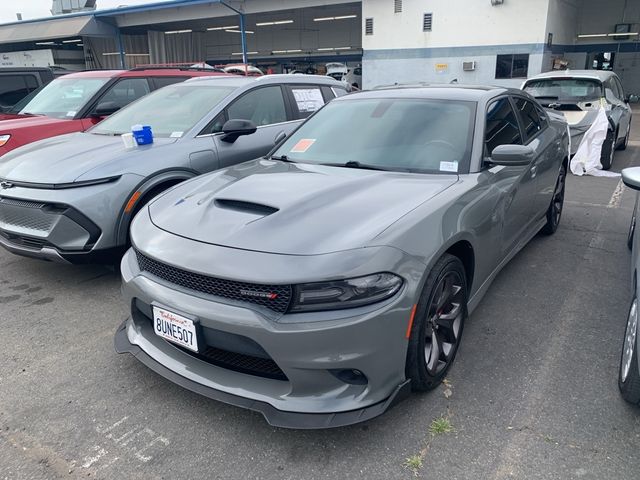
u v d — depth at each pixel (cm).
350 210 254
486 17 2023
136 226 287
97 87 651
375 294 217
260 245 231
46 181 379
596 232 533
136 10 2572
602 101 838
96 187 384
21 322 355
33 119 615
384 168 323
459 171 311
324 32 3170
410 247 233
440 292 259
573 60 2645
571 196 689
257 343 216
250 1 2378
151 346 265
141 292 255
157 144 438
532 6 1939
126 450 233
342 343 212
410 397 266
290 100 559
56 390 277
